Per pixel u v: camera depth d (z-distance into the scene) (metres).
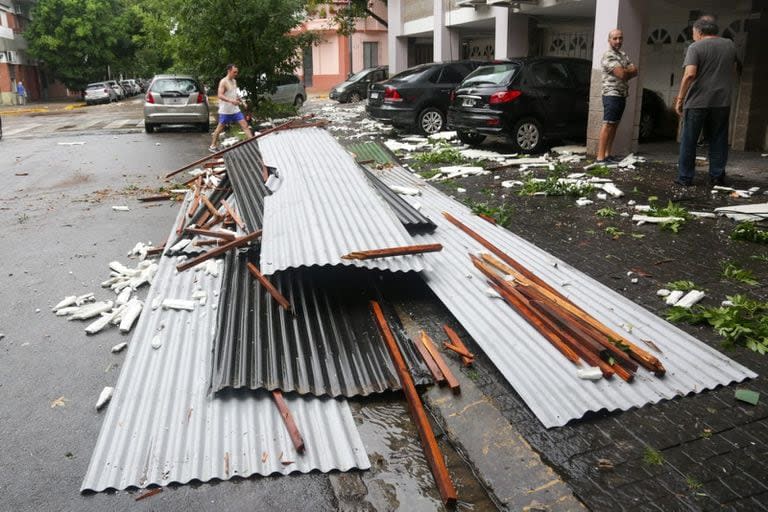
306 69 43.53
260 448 3.33
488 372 3.98
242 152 9.96
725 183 8.74
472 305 4.57
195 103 18.47
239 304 4.72
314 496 3.05
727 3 12.06
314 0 28.34
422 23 24.36
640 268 5.51
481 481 3.14
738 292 4.93
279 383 3.76
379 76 29.27
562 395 3.57
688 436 3.25
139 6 31.33
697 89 8.25
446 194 8.48
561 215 7.29
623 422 3.38
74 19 48.41
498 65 12.20
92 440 3.57
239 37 19.66
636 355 3.83
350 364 4.05
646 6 10.95
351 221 5.56
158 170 12.08
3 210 9.01
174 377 3.97
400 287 5.18
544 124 11.92
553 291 4.66
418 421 3.49
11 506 3.02
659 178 9.28
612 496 2.87
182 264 5.69
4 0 47.44
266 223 5.72
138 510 2.97
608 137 10.61
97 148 15.47
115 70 54.62
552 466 3.11
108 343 4.76
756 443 3.17
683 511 2.75
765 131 11.88
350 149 11.16
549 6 14.81
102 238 7.41
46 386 4.16
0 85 45.53
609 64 10.20
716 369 3.80
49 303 5.52
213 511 2.95
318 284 5.03
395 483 3.16
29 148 15.84
